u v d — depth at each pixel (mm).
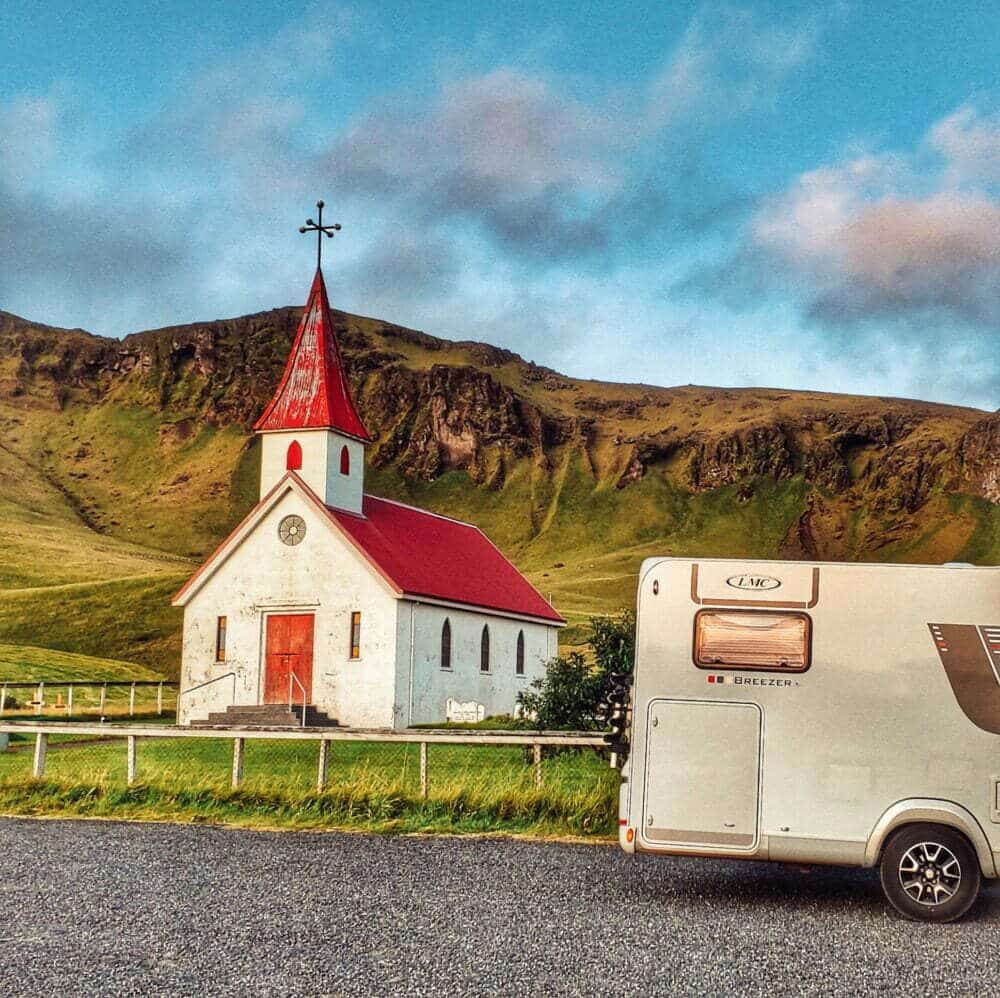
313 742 34156
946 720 12828
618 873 14727
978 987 9781
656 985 9641
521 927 11594
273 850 15945
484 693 51031
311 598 45531
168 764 26703
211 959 10227
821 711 13016
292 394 48906
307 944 10781
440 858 15422
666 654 13359
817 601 13172
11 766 26609
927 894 12594
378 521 50781
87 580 155500
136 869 14469
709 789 13109
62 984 9422
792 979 9914
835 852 12828
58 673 62469
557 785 18859
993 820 12617
